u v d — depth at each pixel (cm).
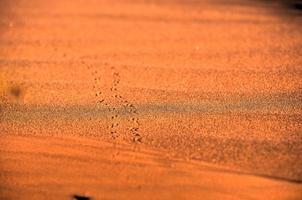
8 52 2861
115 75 2541
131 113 2192
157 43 2947
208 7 3622
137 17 3422
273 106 2242
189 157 1898
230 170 1825
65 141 1998
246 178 1781
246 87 2406
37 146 1967
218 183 1755
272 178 1783
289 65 2631
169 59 2717
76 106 2255
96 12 3550
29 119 2153
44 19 3428
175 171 1819
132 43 2956
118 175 1798
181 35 3069
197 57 2739
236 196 1694
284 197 1691
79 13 3534
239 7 3594
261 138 2016
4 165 1850
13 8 3684
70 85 2447
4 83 2464
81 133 2052
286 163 1864
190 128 2080
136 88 2403
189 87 2406
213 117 2155
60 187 1738
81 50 2873
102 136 2031
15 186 1741
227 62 2672
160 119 2144
